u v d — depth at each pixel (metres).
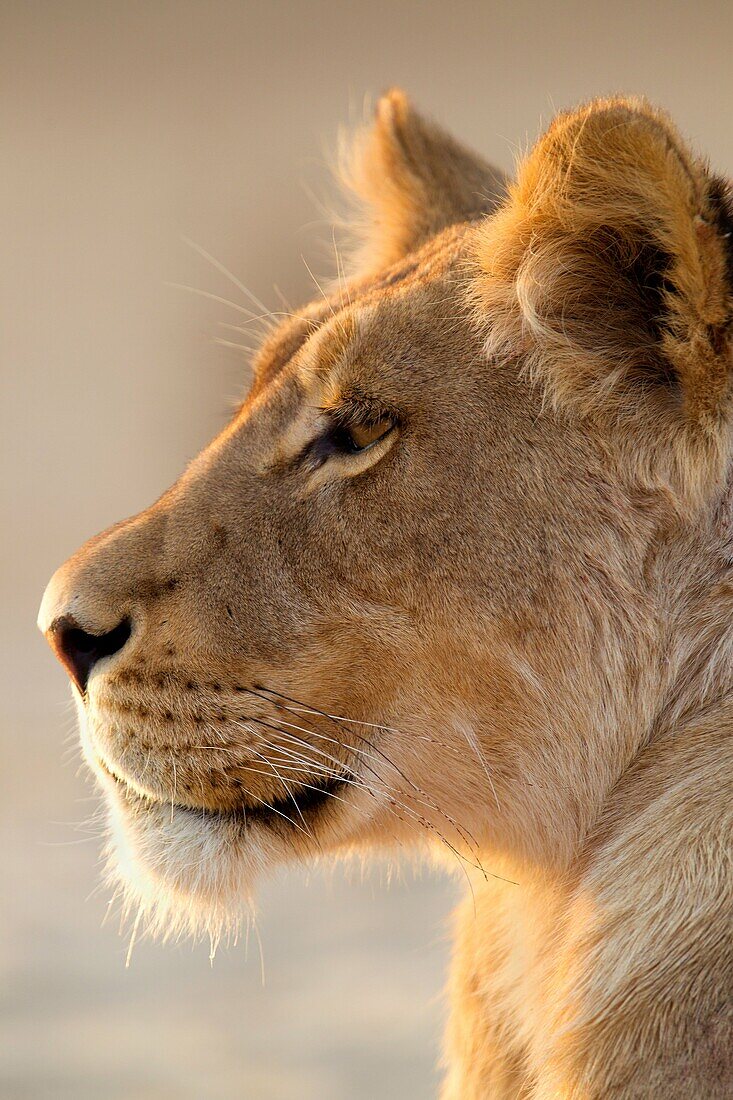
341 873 14.16
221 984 11.83
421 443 6.59
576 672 6.49
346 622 6.62
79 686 6.94
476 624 6.52
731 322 6.04
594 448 6.45
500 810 6.70
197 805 6.82
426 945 12.42
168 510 6.98
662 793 6.23
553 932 6.66
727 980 5.60
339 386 6.75
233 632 6.69
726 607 6.27
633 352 6.43
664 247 6.21
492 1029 7.21
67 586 6.87
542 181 6.51
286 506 6.76
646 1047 5.71
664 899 5.93
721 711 6.22
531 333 6.59
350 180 9.10
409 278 7.10
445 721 6.62
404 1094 9.93
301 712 6.66
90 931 12.80
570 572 6.46
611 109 6.16
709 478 6.24
